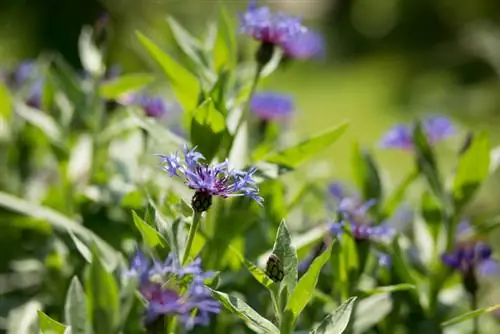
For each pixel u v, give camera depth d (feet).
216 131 3.88
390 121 12.89
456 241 4.31
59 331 3.56
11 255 4.69
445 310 4.29
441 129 4.56
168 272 3.54
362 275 4.11
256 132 4.79
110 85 4.51
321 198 4.52
